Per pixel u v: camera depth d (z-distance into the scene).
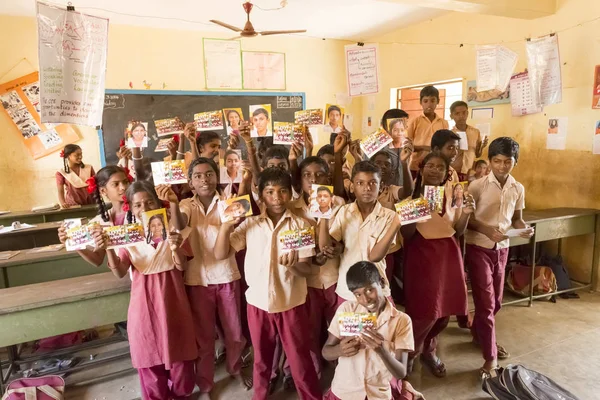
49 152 4.33
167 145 2.42
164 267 1.68
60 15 1.84
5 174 4.20
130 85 4.57
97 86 1.98
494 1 3.04
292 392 1.98
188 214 1.84
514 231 2.12
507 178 2.12
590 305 2.93
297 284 1.71
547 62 3.23
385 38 5.36
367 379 1.46
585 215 3.05
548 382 1.90
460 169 2.78
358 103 6.00
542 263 3.21
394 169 2.38
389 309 1.48
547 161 3.48
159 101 4.72
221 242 1.66
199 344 1.87
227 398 1.95
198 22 4.45
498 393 1.85
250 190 1.91
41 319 1.67
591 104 3.12
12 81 4.11
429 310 1.86
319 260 1.65
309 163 1.88
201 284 1.85
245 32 3.29
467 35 4.20
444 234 1.86
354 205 1.70
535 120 3.54
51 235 3.16
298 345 1.70
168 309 1.68
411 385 1.93
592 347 2.33
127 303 1.82
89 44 1.94
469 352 2.31
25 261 2.36
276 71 5.35
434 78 4.69
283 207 1.71
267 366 1.77
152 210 1.53
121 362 2.33
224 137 5.09
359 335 1.35
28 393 1.89
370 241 1.63
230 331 1.94
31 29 4.11
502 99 3.82
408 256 1.91
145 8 3.92
